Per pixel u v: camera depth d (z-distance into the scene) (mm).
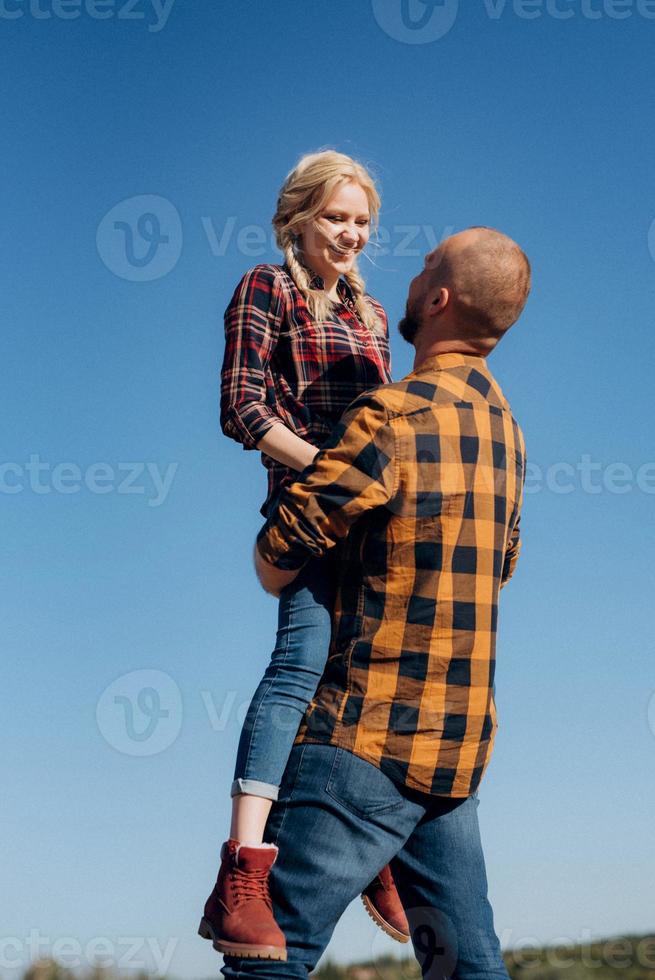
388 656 2047
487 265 2217
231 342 2451
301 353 2490
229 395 2396
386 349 2688
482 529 2105
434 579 2055
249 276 2506
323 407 2488
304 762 2055
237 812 2062
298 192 2584
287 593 2199
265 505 2465
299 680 2107
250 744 2086
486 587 2113
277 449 2309
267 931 1967
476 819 2232
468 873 2189
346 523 2051
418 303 2297
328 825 2021
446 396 2135
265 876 2039
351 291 2691
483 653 2102
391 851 2064
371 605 2072
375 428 2066
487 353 2289
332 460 2068
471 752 2088
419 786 2039
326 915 2023
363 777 2020
